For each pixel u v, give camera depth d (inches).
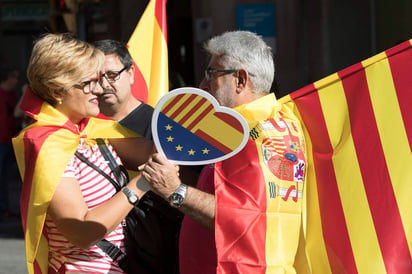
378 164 134.0
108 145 132.9
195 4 398.0
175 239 137.7
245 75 132.5
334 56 399.2
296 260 130.7
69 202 119.4
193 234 132.0
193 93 117.4
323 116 136.9
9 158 408.5
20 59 1115.3
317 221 136.0
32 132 122.0
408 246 132.9
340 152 135.5
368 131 134.7
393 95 134.1
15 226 380.5
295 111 138.6
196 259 131.5
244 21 391.9
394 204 133.3
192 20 400.8
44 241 124.3
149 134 158.7
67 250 123.6
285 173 128.0
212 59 134.9
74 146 123.2
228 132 118.3
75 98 123.2
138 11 465.4
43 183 119.4
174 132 119.3
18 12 1007.0
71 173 122.0
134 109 161.2
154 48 176.6
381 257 133.3
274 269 124.7
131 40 175.6
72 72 121.6
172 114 118.5
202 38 393.4
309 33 398.6
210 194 125.0
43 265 124.4
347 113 136.0
